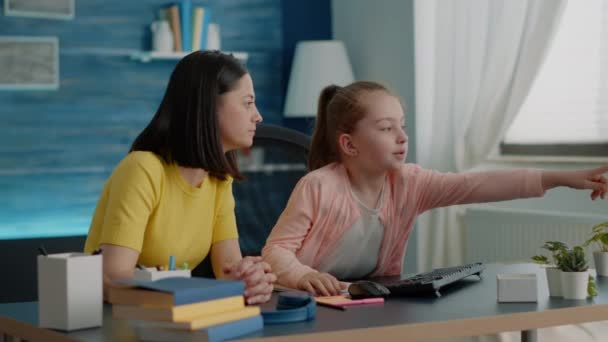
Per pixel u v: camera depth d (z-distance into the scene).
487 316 1.42
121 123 4.74
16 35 4.52
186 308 1.21
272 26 5.09
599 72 3.74
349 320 1.38
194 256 1.92
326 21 5.18
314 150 2.15
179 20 4.70
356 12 4.91
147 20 4.77
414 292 1.63
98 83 4.69
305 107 4.67
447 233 4.15
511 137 4.21
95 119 4.69
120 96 4.73
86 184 4.67
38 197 4.58
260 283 1.55
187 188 1.83
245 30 5.03
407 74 4.47
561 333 2.32
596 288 1.71
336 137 2.04
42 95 4.58
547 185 2.03
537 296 1.57
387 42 4.64
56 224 4.61
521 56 3.77
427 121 4.41
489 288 1.72
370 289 1.58
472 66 4.06
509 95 3.86
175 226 1.83
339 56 4.70
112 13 4.70
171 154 1.79
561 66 3.92
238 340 1.22
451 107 4.20
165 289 1.21
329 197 1.97
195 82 1.76
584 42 3.80
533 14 3.71
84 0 4.65
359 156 1.97
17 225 4.54
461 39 4.11
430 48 4.43
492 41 3.91
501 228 3.85
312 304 1.40
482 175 2.07
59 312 1.35
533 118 4.09
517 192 2.04
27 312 1.57
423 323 1.36
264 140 2.55
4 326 1.53
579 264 1.58
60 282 1.35
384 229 2.05
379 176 2.01
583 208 3.64
